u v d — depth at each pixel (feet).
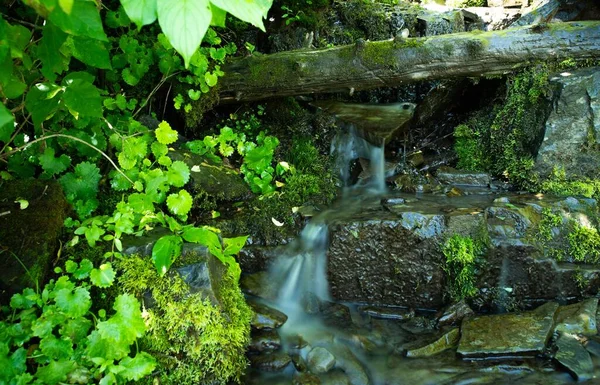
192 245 8.25
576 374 8.25
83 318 7.06
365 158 13.64
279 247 10.96
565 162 11.82
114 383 6.71
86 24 4.15
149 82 12.43
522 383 8.27
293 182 12.25
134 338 7.00
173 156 11.37
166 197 9.93
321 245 10.85
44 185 8.52
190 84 12.56
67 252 8.22
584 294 10.22
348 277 10.63
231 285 8.59
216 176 11.70
